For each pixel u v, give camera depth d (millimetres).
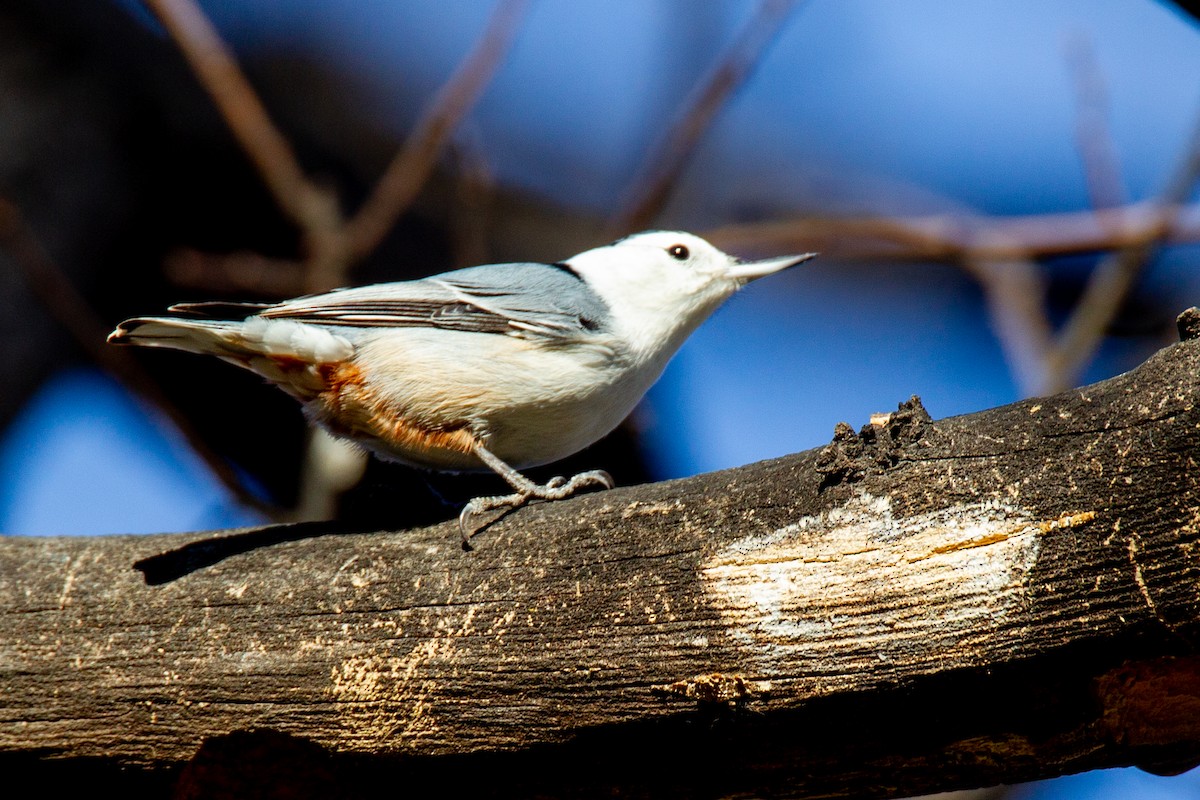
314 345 6418
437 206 11031
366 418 6605
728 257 7648
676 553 4730
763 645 4508
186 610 5367
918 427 4445
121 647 5348
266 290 9477
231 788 5258
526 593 4930
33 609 5500
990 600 4223
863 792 4613
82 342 8188
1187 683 4102
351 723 5062
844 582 4418
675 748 4734
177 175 11062
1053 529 4156
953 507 4316
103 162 10719
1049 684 4219
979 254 8867
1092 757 4277
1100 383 4316
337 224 9109
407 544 5309
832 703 4434
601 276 7359
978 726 4348
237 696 5160
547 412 6641
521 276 6949
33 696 5340
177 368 10547
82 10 10812
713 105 8570
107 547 5750
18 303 10062
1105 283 8555
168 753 5242
